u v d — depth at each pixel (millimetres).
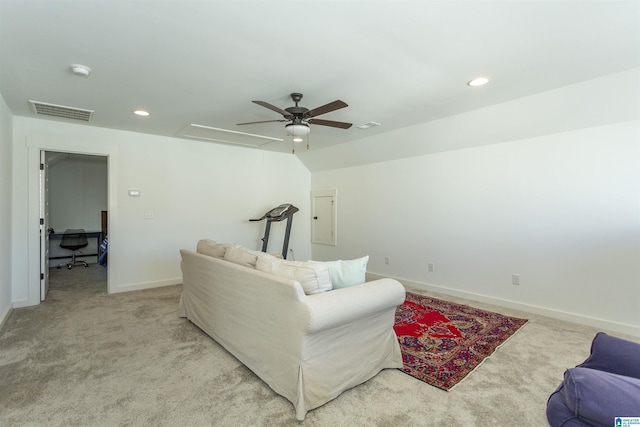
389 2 1633
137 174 4414
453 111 3424
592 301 3082
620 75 2512
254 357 2143
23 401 1861
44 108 3328
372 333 2090
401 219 4785
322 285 1942
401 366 2236
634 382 978
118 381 2080
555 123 3172
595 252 3064
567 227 3230
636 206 2838
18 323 3107
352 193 5539
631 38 1987
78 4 1629
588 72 2482
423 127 3955
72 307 3615
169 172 4676
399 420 1706
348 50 2135
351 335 1956
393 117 3643
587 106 2873
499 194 3729
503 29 1888
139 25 1831
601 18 1773
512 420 1701
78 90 2826
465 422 1688
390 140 4484
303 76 2537
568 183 3215
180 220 4789
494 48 2111
